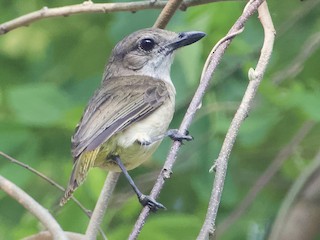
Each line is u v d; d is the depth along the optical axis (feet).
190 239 42.98
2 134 46.80
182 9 39.73
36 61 54.95
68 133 47.19
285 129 49.85
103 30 54.65
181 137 31.63
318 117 44.47
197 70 45.68
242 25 33.65
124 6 39.83
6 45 55.01
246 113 31.73
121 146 35.76
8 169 46.34
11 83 54.39
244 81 48.55
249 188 51.96
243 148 50.39
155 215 45.39
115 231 43.14
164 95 37.58
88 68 54.19
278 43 52.06
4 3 55.42
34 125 46.03
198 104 32.27
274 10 52.42
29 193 48.08
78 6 40.09
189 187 50.60
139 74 40.09
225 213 50.75
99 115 36.29
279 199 52.60
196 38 40.01
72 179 34.19
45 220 33.68
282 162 48.96
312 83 47.65
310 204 49.42
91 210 42.68
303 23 52.31
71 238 37.45
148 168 51.24
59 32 55.06
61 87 50.49
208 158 47.44
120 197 49.21
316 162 46.83
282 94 45.75
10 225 48.06
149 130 36.45
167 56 40.14
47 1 55.01
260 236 51.16
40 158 47.29
